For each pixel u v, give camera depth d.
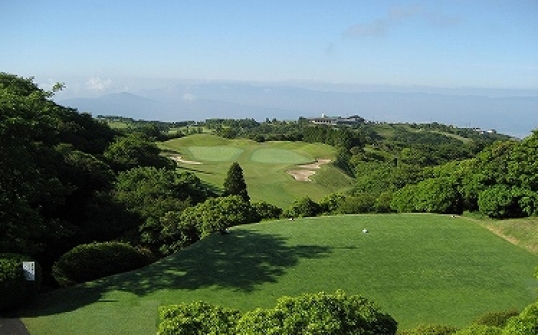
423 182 44.22
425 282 24.33
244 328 10.73
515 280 25.06
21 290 18.58
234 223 36.34
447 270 25.94
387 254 27.69
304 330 10.52
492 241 31.12
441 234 31.91
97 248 24.69
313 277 24.02
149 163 63.00
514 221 33.69
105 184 42.81
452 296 22.94
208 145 125.81
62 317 17.94
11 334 16.22
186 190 47.78
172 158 103.25
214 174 87.44
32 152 24.62
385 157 126.81
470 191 40.06
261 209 45.56
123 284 22.30
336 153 116.38
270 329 10.44
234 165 61.22
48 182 27.03
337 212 47.78
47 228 26.83
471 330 12.00
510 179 37.84
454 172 45.06
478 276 25.33
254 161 104.25
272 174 90.31
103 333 16.47
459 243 30.31
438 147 130.75
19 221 22.80
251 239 29.36
